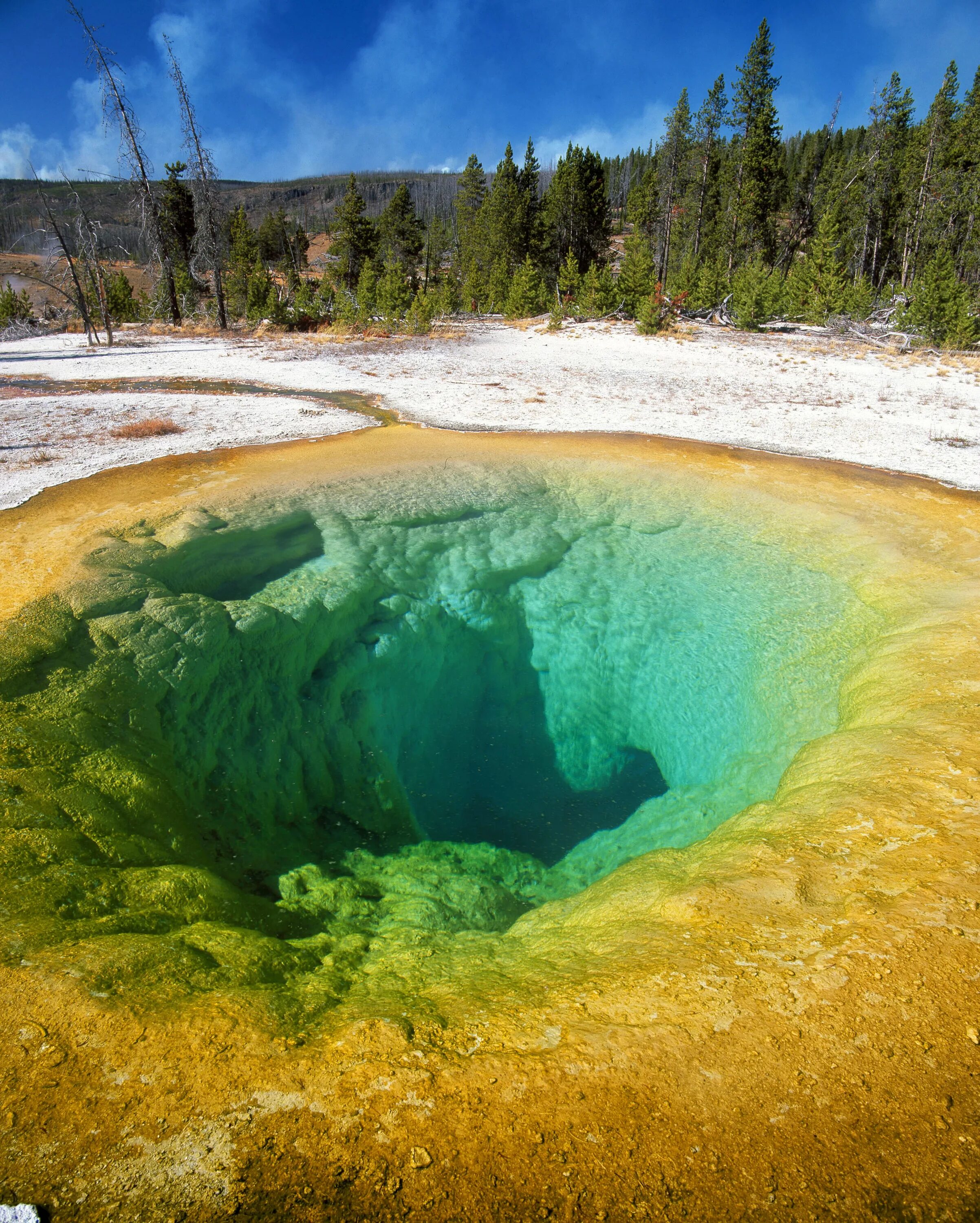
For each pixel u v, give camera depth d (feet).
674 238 157.38
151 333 100.37
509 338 89.61
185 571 25.34
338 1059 9.31
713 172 155.12
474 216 176.24
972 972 10.20
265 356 75.72
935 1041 9.30
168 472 34.19
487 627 30.32
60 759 15.89
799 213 166.09
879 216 141.28
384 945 14.56
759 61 128.36
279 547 28.25
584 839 26.73
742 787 21.81
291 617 24.77
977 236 121.70
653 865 15.15
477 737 30.83
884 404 54.19
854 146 222.07
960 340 77.82
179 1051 9.29
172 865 14.94
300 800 23.15
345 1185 7.79
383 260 178.09
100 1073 8.91
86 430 42.29
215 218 101.76
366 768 25.66
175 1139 8.18
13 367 70.28
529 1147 8.18
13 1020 9.55
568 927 13.88
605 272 102.12
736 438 44.29
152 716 19.31
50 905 12.08
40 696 17.74
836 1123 8.39
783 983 10.25
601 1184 7.81
